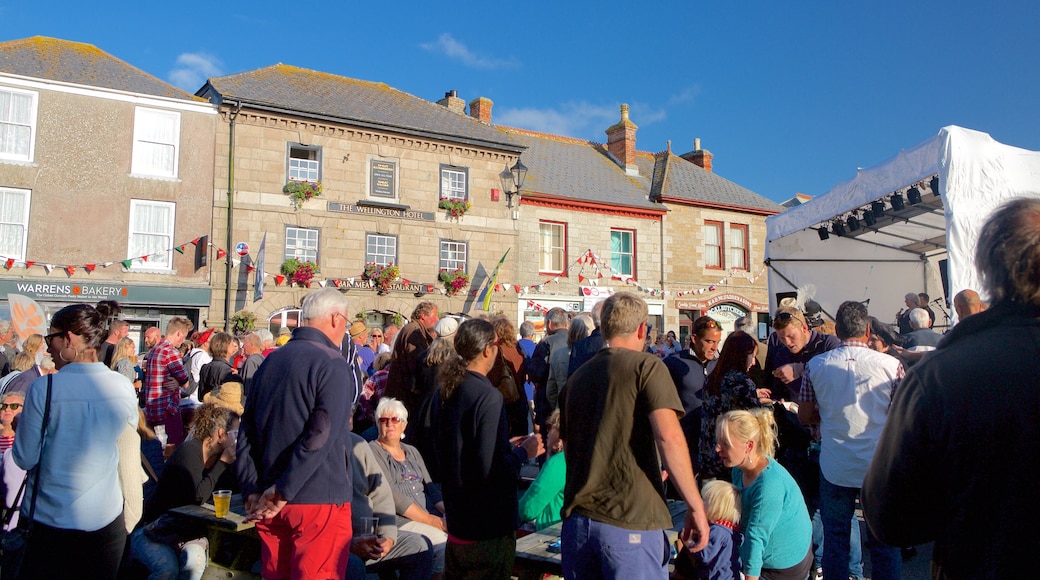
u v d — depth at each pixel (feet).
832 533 14.42
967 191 22.09
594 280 71.72
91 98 54.70
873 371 14.12
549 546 13.26
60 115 53.72
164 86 59.47
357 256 61.57
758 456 13.47
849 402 14.15
